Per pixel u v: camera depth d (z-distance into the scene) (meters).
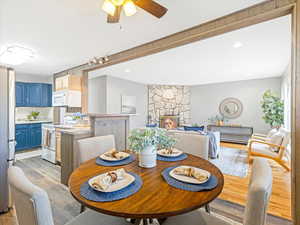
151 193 0.99
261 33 2.57
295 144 1.63
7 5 1.82
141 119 7.24
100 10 1.93
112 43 2.87
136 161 1.57
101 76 5.95
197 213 1.22
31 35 2.56
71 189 1.03
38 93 5.30
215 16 2.07
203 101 7.35
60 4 1.82
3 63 3.62
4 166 1.96
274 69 4.80
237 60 3.96
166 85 7.64
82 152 1.77
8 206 1.99
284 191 2.46
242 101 6.44
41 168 3.37
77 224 1.08
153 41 2.78
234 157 4.18
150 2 1.46
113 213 0.82
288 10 1.74
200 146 2.00
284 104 4.84
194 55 3.60
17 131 4.68
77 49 3.15
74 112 4.45
